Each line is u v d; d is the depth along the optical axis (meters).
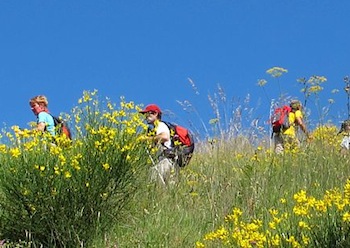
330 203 6.38
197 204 8.49
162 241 7.48
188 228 7.79
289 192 8.72
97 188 7.59
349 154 10.18
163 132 9.44
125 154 7.84
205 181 9.05
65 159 7.53
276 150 11.11
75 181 7.54
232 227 7.69
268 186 8.87
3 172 7.43
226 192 8.57
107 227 7.67
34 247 7.34
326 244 6.14
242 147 10.77
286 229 6.41
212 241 6.84
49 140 7.75
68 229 7.43
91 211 7.56
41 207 7.41
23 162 7.45
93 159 7.66
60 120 8.64
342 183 9.04
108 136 7.82
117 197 7.85
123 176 7.82
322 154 10.09
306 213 6.27
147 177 8.43
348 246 6.12
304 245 6.11
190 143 9.59
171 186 8.89
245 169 9.09
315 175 9.30
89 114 8.10
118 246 7.44
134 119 8.25
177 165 9.41
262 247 6.07
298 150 10.36
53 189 7.45
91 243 7.54
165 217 7.96
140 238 7.47
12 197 7.43
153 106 9.60
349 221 6.27
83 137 7.90
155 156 8.80
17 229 7.48
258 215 7.81
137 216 7.98
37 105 9.29
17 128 7.70
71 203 7.50
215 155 10.38
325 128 11.03
